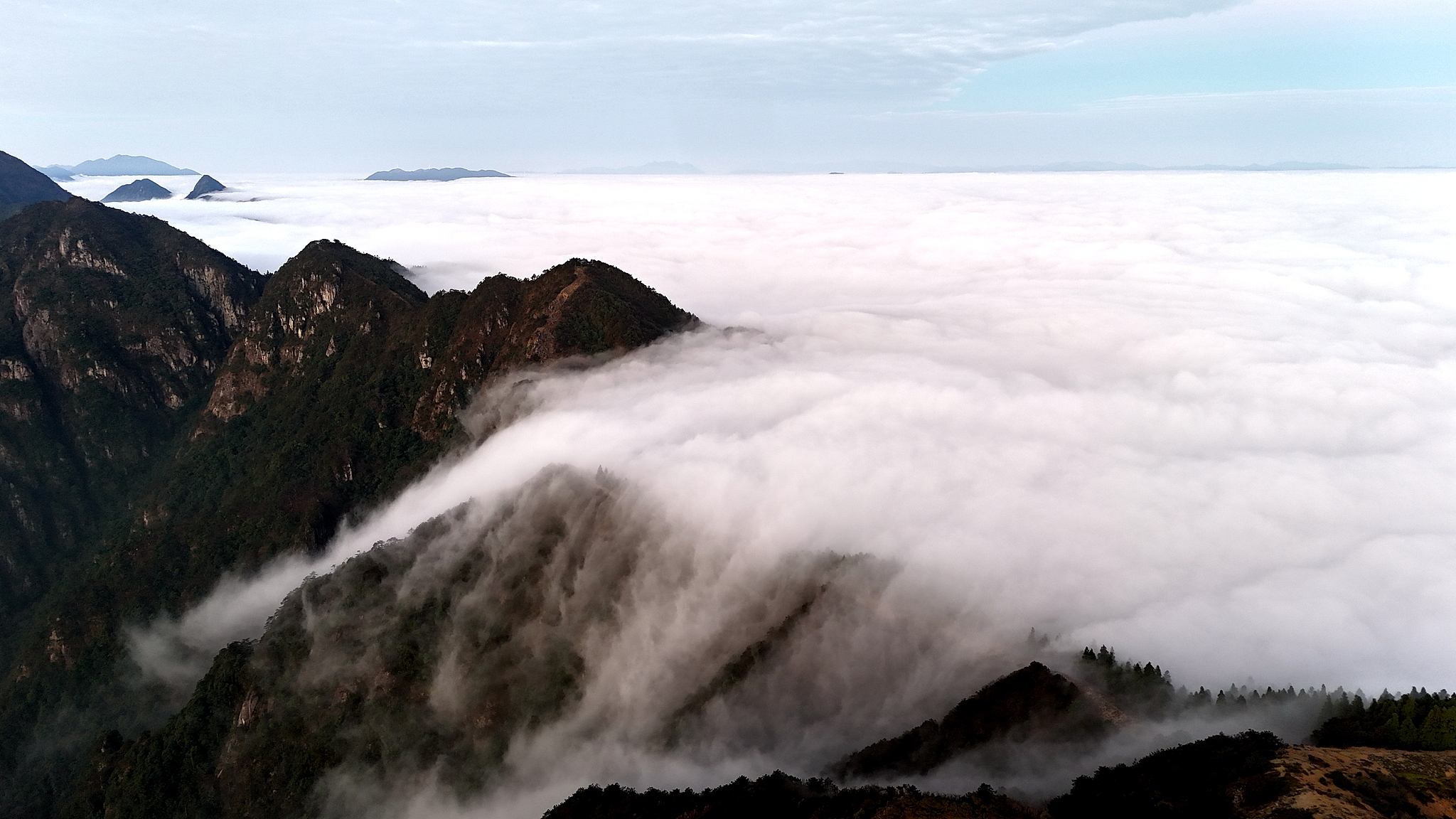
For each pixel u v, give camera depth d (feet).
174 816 289.12
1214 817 155.63
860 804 179.93
